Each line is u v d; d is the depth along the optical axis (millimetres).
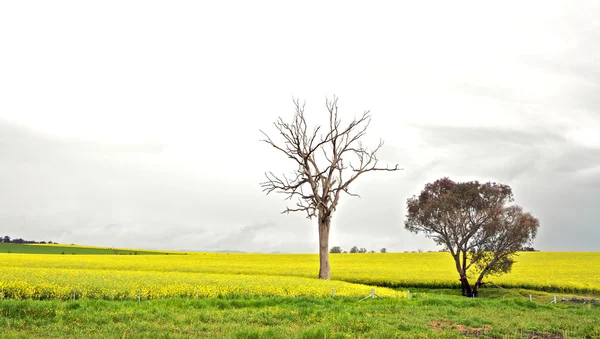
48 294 29766
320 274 51562
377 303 28344
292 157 52469
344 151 53031
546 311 27172
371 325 18578
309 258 99062
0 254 92062
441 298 32219
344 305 26109
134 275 42906
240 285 36094
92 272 45781
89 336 14711
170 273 48594
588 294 47500
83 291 30188
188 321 18547
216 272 61500
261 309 23344
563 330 19328
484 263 51375
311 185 51531
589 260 87312
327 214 51688
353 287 38438
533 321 21656
